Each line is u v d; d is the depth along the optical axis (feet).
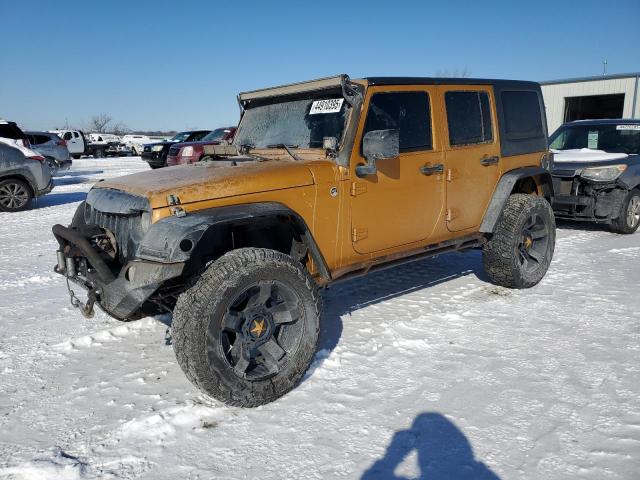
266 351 10.38
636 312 14.61
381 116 12.66
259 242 12.06
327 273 11.71
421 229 13.91
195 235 9.30
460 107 14.76
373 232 12.72
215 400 10.46
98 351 12.98
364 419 9.65
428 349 12.50
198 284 9.62
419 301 15.92
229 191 10.41
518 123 16.60
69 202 41.14
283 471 8.30
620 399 10.05
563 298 15.90
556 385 10.65
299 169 11.37
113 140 138.00
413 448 8.77
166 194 9.93
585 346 12.45
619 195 24.82
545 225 16.75
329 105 12.66
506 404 10.00
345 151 11.94
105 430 9.51
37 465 8.37
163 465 8.50
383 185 12.70
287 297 10.57
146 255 9.49
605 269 19.11
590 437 8.90
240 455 8.71
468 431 9.19
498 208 15.61
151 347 13.19
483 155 15.28
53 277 19.81
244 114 15.17
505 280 16.38
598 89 73.26
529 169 16.60
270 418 9.77
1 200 36.06
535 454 8.51
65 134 105.19
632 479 7.86
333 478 8.13
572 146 30.01
